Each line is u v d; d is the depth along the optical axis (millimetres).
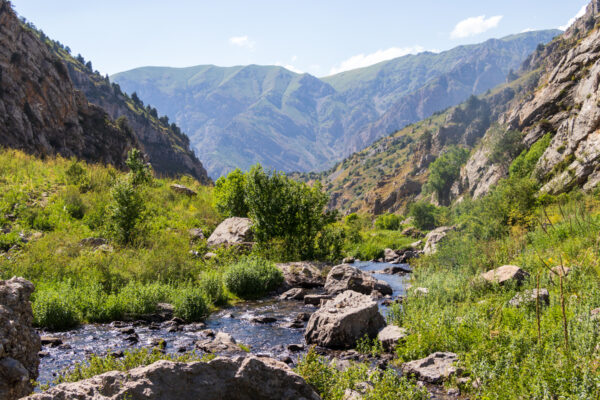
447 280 12812
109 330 9859
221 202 25781
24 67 63156
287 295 15086
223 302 13859
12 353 4730
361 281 15586
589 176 35562
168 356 6074
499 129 102938
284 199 20875
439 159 138750
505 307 9305
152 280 13781
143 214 18328
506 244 16703
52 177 23516
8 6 63219
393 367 7785
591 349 5941
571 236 15008
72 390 3604
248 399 4016
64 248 14297
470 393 6289
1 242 14680
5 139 54281
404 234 52969
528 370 5793
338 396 5312
